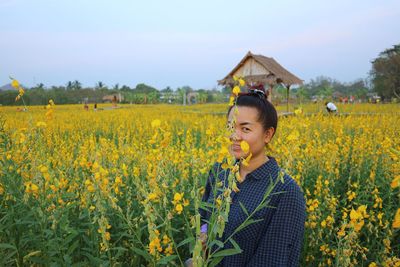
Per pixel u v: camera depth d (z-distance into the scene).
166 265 2.12
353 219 2.04
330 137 8.40
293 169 3.82
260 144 1.88
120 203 3.00
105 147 3.94
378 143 5.77
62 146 5.51
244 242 1.87
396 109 23.66
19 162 2.92
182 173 3.66
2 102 38.88
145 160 3.25
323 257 3.06
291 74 28.09
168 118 18.25
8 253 2.38
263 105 1.85
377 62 55.06
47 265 2.15
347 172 5.07
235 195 1.98
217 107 42.97
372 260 3.18
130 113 22.83
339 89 101.12
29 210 2.43
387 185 3.98
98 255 2.31
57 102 63.81
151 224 1.76
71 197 2.81
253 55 26.48
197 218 1.54
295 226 1.81
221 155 1.60
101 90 81.94
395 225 1.27
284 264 1.79
